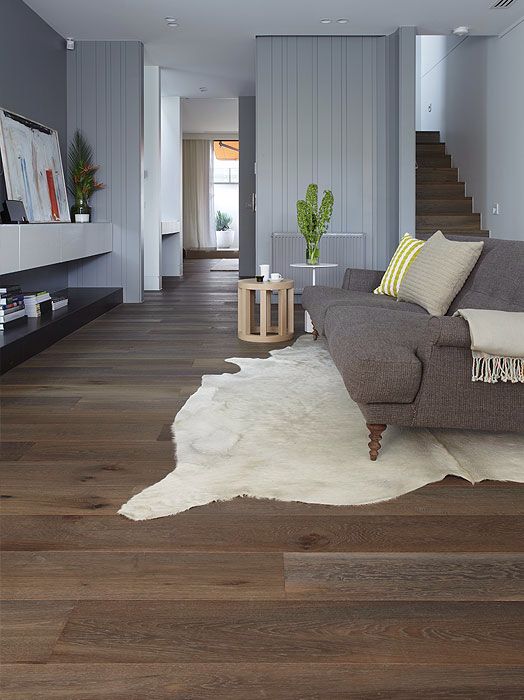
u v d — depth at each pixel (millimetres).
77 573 2062
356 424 3436
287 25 7938
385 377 2820
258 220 8570
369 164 8508
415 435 3256
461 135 10008
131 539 2281
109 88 8578
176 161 12094
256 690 1561
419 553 2193
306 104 8445
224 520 2418
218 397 3949
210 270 13953
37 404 3877
